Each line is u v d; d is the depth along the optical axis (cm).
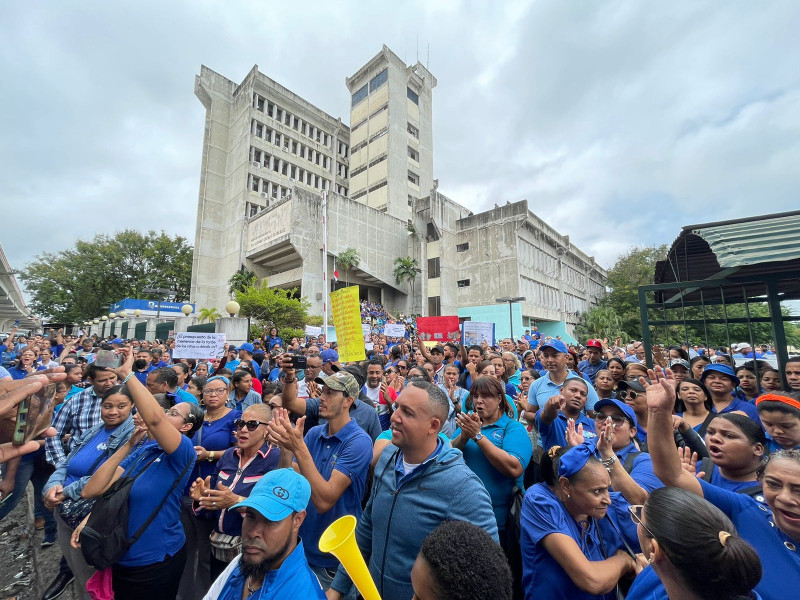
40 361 827
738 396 471
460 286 4241
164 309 3362
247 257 4141
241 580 180
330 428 284
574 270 5078
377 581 194
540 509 197
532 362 769
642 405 358
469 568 119
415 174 5475
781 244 399
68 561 290
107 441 317
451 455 204
